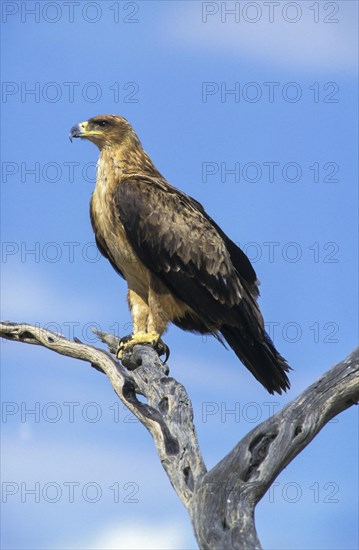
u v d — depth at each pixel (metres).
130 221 14.29
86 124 14.88
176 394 10.47
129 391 10.91
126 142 14.92
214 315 14.35
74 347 12.00
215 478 8.77
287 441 9.06
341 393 9.46
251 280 14.95
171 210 14.45
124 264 14.73
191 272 14.31
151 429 10.16
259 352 14.27
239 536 8.30
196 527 8.51
